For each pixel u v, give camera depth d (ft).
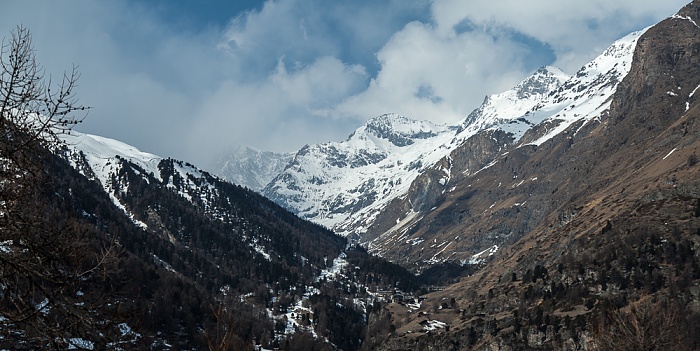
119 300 74.02
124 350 69.67
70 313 68.74
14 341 67.26
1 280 68.33
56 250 71.77
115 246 78.28
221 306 88.02
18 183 71.41
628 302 614.75
